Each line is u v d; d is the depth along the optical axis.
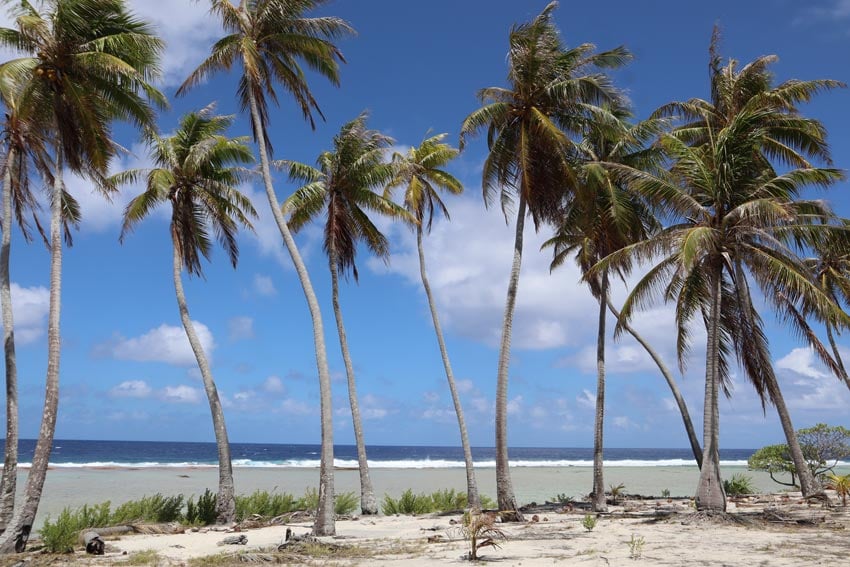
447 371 26.12
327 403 17.91
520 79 20.50
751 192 18.88
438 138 27.95
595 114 20.27
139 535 18.48
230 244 25.02
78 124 17.16
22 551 14.88
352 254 24.52
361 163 22.28
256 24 19.20
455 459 130.62
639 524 18.16
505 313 21.23
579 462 105.38
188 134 23.61
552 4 20.27
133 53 17.23
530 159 20.84
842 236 18.69
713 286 18.97
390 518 22.73
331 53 19.67
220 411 22.67
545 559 12.56
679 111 26.09
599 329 23.05
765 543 14.05
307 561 13.10
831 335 28.72
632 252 19.03
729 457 163.38
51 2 16.22
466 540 15.79
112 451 129.75
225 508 21.91
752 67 24.44
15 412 17.48
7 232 18.16
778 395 23.16
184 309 23.09
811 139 24.08
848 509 20.72
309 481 47.81
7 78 15.07
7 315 17.78
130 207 23.25
